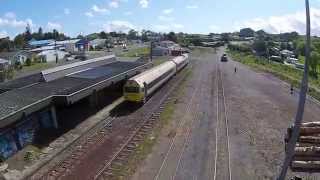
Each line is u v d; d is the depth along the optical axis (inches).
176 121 1416.1
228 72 3122.5
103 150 1111.0
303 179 890.1
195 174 919.7
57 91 1325.0
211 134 1245.7
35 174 944.3
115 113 1557.6
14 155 1057.5
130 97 1656.0
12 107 1081.4
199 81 2532.0
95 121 1424.7
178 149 1097.4
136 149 1111.6
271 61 4729.3
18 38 6412.4
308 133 1105.4
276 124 1389.0
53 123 1293.1
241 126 1350.9
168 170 946.1
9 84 1519.4
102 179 911.7
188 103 1758.1
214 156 1038.4
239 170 943.0
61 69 1718.8
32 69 3257.9
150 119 1454.2
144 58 3814.0
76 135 1250.0
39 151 1111.6
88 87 1390.3
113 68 2060.8
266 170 943.0
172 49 5073.8
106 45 6796.3
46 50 4692.4
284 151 1077.8
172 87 2249.0
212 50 6796.3
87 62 2054.6
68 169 973.2
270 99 1902.1
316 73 3235.7
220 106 1696.6
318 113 1593.3
